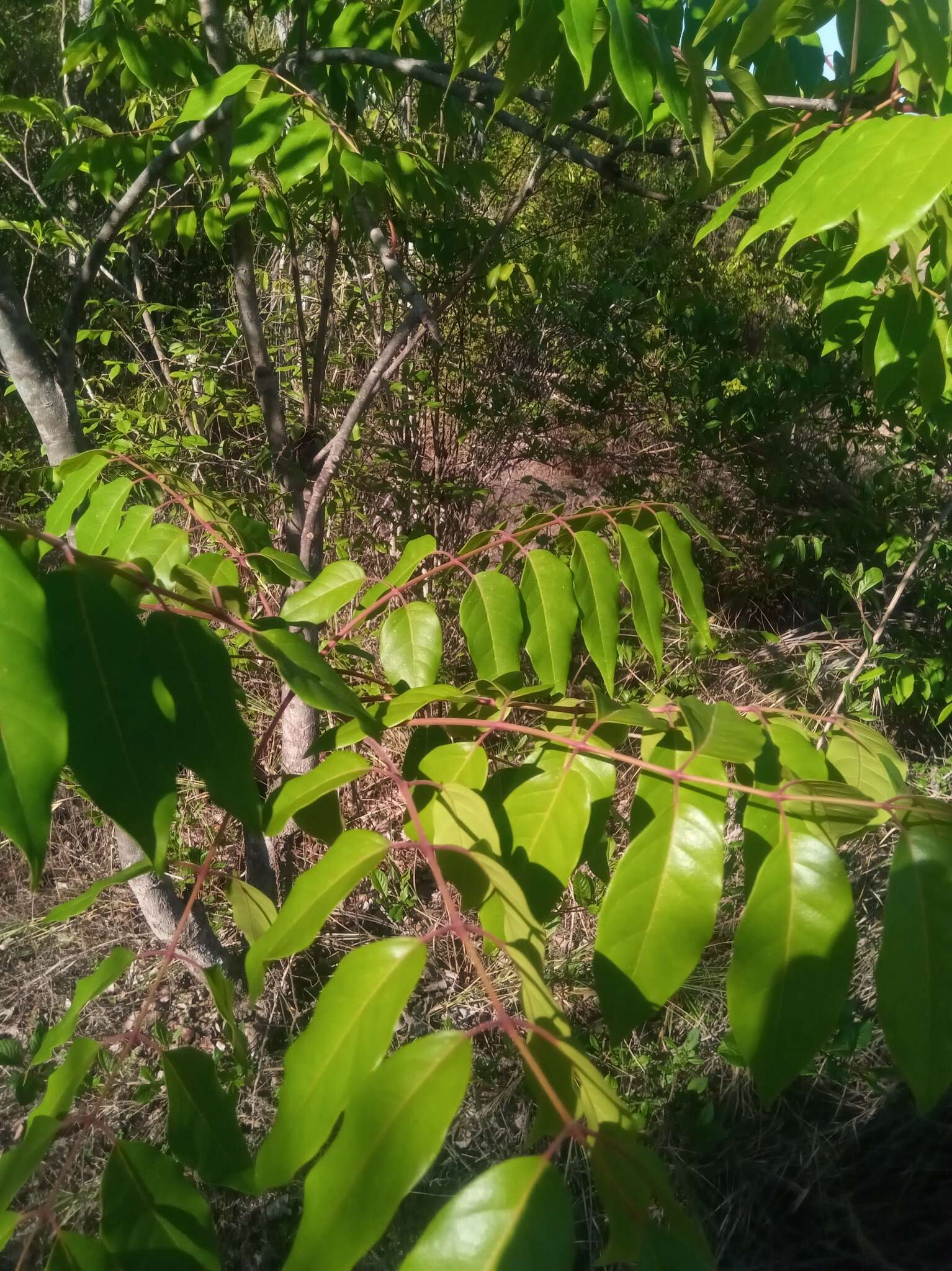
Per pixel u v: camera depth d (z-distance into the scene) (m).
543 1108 0.54
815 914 0.69
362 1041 0.57
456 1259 0.44
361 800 3.39
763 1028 0.67
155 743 0.62
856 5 1.25
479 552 1.24
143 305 3.87
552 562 1.17
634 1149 0.50
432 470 4.31
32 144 4.88
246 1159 0.77
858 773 0.90
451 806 0.84
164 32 2.27
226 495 3.17
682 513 1.30
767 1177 2.41
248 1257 2.31
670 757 0.83
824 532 4.31
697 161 1.55
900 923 0.65
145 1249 0.69
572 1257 0.45
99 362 4.89
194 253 5.13
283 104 1.59
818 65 1.84
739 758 0.74
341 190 1.90
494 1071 2.64
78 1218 2.26
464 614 1.16
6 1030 2.91
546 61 1.36
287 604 1.34
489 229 3.45
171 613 0.72
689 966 0.70
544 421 4.63
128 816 0.61
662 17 1.63
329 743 1.01
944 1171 2.38
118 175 2.97
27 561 0.64
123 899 3.31
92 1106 0.78
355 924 3.21
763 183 1.19
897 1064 0.63
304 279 4.15
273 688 3.62
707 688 3.94
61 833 3.53
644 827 0.77
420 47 2.41
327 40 2.48
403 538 4.05
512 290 4.08
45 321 4.25
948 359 1.62
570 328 4.62
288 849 3.08
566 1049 0.53
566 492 4.96
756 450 4.40
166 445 3.41
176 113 2.86
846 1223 2.36
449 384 4.35
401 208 2.38
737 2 1.28
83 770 0.60
